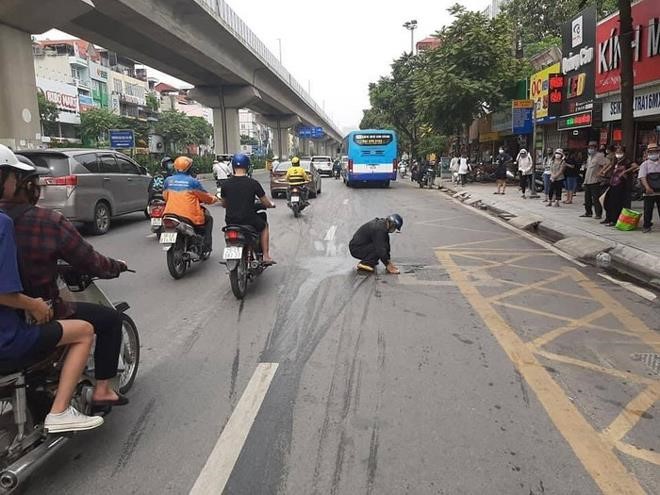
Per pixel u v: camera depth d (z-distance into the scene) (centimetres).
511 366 480
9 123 1948
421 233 1240
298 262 925
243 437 363
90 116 5859
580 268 876
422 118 2939
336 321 607
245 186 741
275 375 463
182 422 385
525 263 912
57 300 332
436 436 364
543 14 3581
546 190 1719
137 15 2358
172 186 827
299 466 330
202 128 7838
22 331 296
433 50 2930
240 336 562
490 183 2895
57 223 329
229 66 3725
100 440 362
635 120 1680
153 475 323
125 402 369
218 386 444
